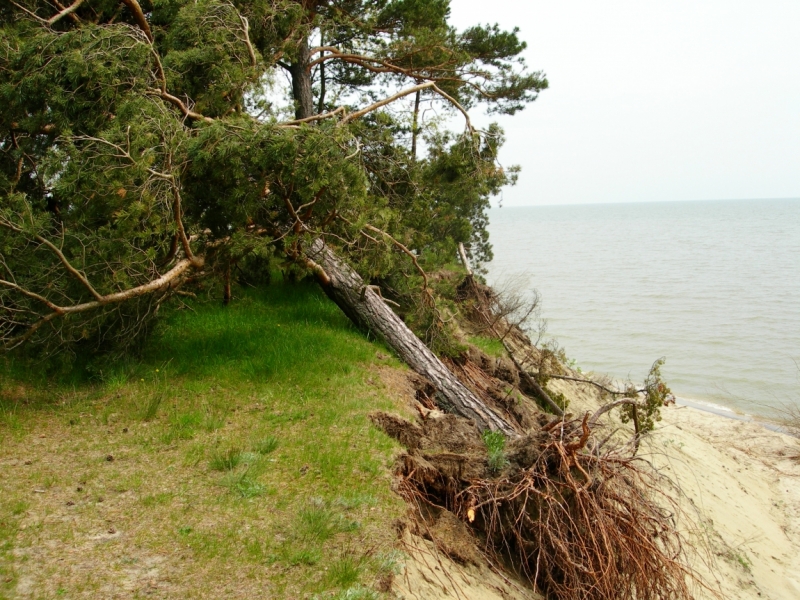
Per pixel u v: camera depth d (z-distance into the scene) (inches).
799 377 943.7
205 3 392.8
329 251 457.4
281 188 355.6
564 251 3395.7
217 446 277.9
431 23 611.2
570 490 267.0
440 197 593.9
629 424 588.1
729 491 541.3
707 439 696.4
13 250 316.8
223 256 374.6
